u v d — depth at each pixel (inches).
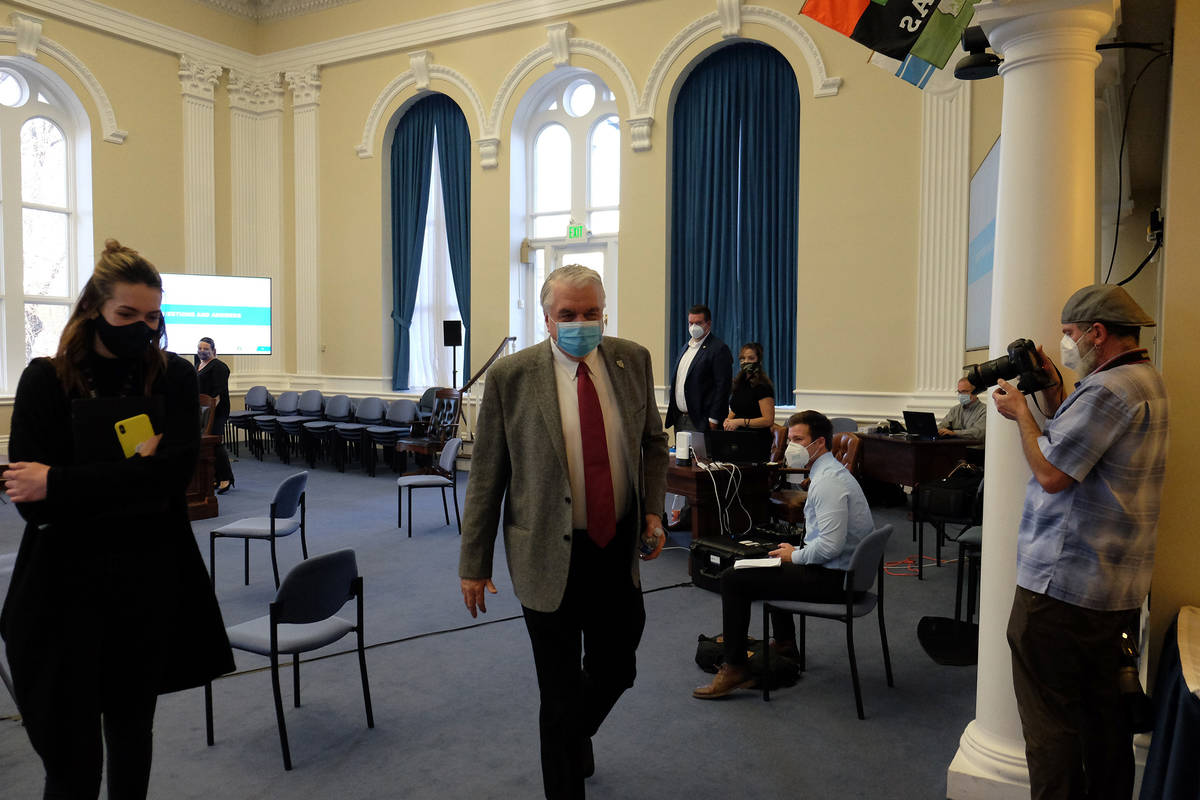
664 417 328.2
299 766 102.2
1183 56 86.4
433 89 379.9
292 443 401.4
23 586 66.5
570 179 364.2
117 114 377.7
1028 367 77.2
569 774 80.7
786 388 313.7
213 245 412.8
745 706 120.2
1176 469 88.2
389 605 169.2
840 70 291.7
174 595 71.6
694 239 326.3
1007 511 90.4
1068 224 87.3
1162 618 89.6
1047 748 74.8
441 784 97.8
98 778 68.2
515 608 167.3
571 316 81.0
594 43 337.1
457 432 356.2
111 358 69.4
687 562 202.1
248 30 422.9
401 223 397.7
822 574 120.0
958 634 146.1
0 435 348.8
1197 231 86.4
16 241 354.9
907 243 283.7
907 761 103.5
